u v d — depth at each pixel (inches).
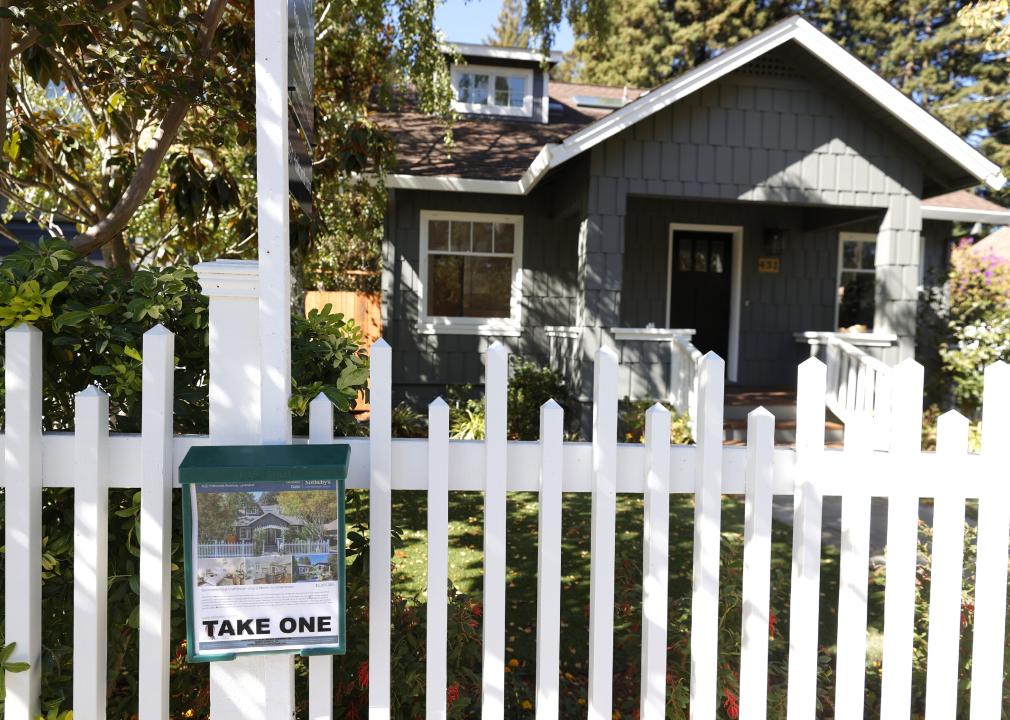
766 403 339.6
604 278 306.2
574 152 288.8
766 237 398.9
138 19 158.4
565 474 71.9
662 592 72.2
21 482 65.6
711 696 73.5
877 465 72.9
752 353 405.7
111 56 187.0
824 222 379.2
